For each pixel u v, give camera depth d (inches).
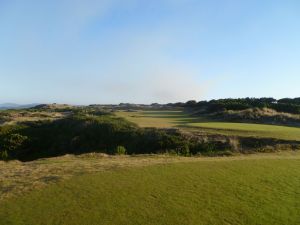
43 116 2588.6
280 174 666.8
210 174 656.4
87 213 462.0
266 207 485.4
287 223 434.0
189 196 526.3
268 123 1781.5
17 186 589.9
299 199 521.0
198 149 1159.0
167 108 4104.3
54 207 485.4
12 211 474.9
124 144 1346.0
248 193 544.4
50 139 1652.3
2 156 1432.1
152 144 1256.2
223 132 1316.4
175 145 1199.6
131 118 2103.8
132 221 436.5
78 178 624.4
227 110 2306.8
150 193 538.9
